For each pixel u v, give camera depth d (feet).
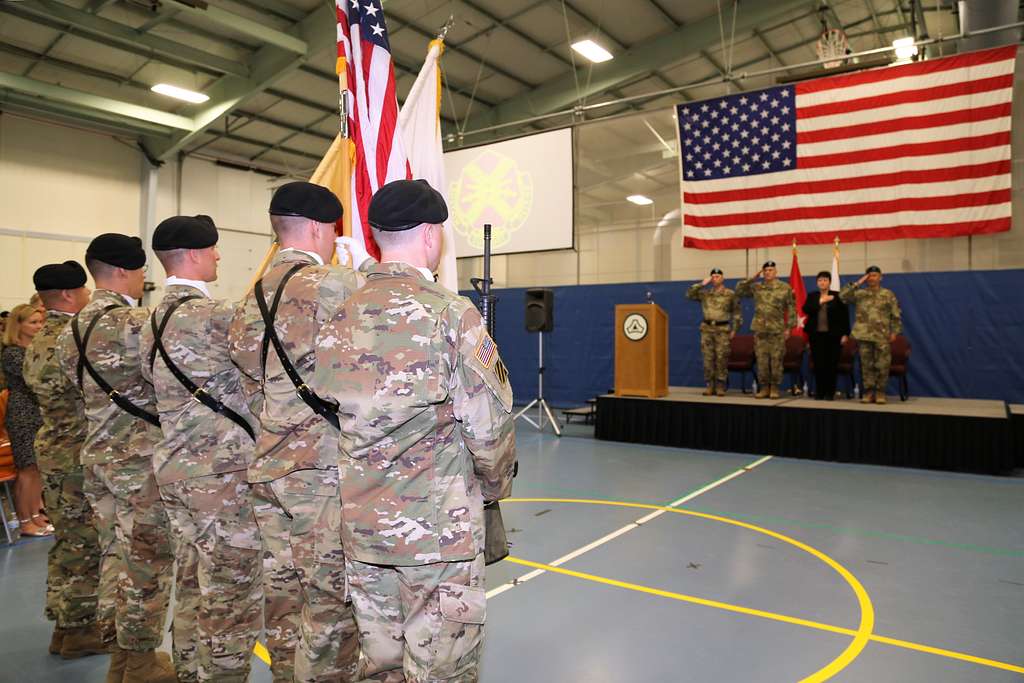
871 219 25.99
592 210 53.42
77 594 8.60
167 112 43.65
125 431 7.39
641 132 47.21
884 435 22.06
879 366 24.58
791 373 29.81
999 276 28.91
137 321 7.23
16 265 41.83
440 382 4.83
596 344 38.11
